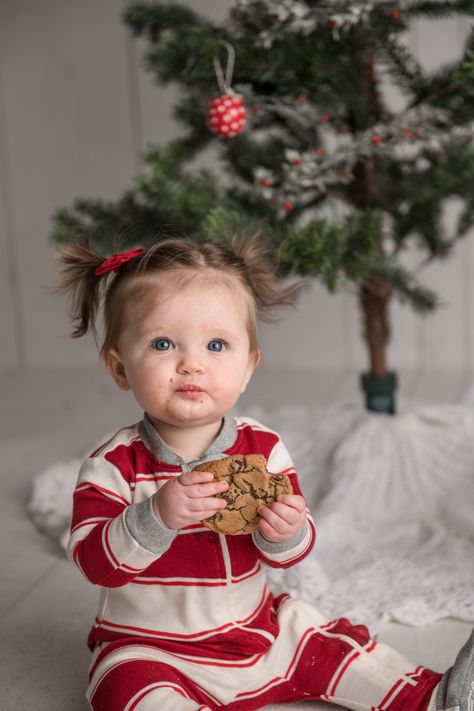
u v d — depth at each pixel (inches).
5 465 89.4
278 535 39.8
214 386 40.7
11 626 55.5
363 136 68.3
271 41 65.3
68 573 63.2
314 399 112.7
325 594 57.1
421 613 54.1
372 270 74.0
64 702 46.7
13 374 134.9
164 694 38.8
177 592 41.6
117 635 42.5
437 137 69.3
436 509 70.7
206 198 68.6
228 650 42.2
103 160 130.6
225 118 64.1
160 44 74.4
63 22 127.1
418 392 113.6
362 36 66.6
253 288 46.7
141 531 38.4
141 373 41.1
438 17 71.4
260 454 41.2
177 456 42.2
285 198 70.1
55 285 48.2
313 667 43.3
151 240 62.3
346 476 73.7
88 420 106.3
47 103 130.3
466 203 81.3
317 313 130.3
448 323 125.8
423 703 40.8
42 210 134.0
